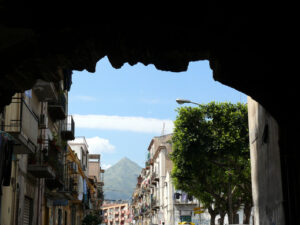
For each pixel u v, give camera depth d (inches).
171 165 2731.3
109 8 296.2
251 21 301.0
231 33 310.7
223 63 333.1
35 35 308.5
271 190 435.5
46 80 362.3
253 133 550.6
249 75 338.3
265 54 321.1
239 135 1089.4
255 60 326.6
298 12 289.3
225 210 1370.6
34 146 657.0
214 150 1101.1
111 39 319.6
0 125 546.3
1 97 360.5
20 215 744.3
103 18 301.0
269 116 431.2
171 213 2356.1
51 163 924.6
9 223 665.6
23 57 323.9
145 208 3499.0
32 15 294.8
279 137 356.2
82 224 1947.6
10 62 325.4
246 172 1142.3
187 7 295.0
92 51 330.3
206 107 1107.9
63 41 314.2
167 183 2490.2
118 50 329.1
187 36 313.1
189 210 2338.8
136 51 327.9
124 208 6461.6
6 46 313.4
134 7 295.9
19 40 311.3
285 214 356.5
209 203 1492.4
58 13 295.9
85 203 1926.7
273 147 416.5
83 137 2247.8
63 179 1090.1
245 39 314.0
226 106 1111.0
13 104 592.1
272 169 426.3
